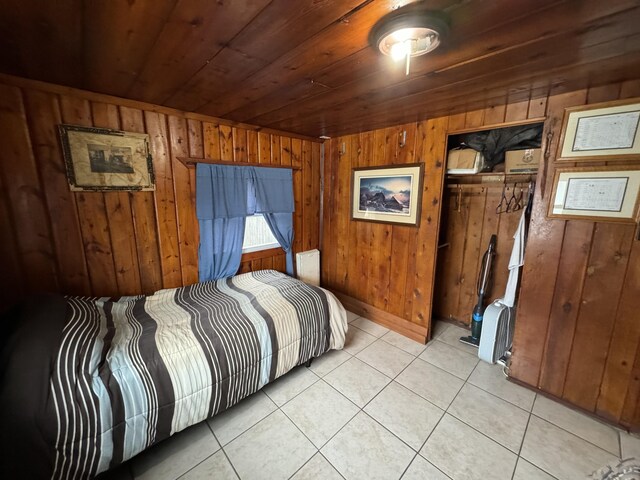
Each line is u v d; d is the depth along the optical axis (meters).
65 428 1.17
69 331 1.40
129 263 2.20
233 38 1.11
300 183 3.30
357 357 2.46
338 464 1.50
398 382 2.13
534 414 1.83
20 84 1.63
